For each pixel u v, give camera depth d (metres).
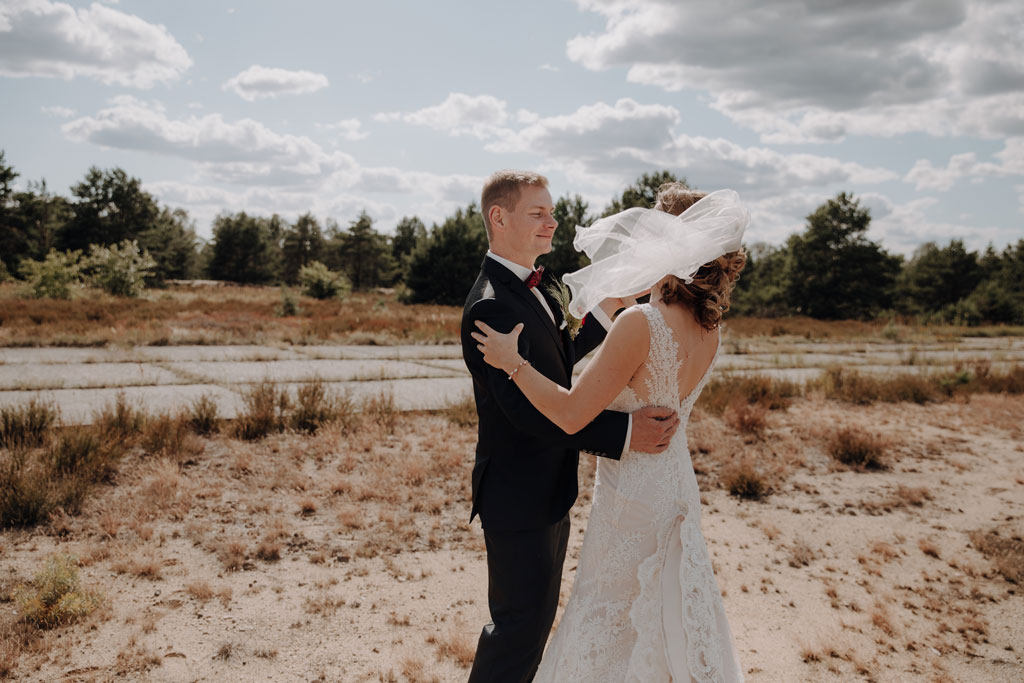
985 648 3.21
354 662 2.92
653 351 1.93
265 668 2.84
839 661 3.07
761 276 65.56
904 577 4.03
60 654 2.86
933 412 9.10
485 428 2.27
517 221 2.20
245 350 13.56
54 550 3.91
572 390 1.93
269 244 86.88
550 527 2.26
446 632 3.20
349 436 6.57
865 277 49.88
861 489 5.72
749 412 7.56
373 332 17.67
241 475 5.36
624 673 1.98
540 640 2.25
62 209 65.19
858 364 14.83
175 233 80.12
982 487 5.83
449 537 4.41
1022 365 14.65
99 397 7.98
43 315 17.19
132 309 21.31
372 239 87.62
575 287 2.06
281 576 3.74
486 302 2.13
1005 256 57.31
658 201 2.25
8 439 5.67
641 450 1.96
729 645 2.02
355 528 4.46
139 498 4.73
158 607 3.32
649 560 1.98
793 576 4.02
